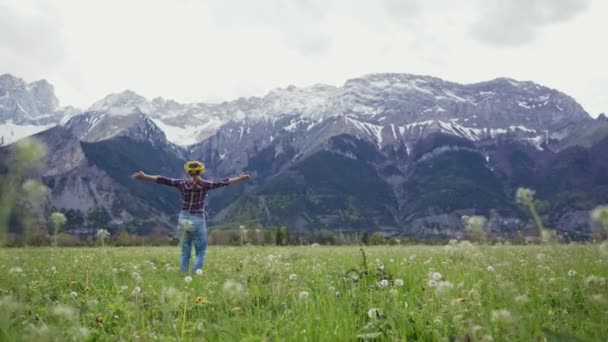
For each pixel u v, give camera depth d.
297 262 13.63
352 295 6.71
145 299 7.00
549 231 4.32
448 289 5.14
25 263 8.90
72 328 4.16
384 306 5.78
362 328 4.78
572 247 11.63
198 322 5.30
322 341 4.38
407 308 5.65
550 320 5.01
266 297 7.11
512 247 15.63
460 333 4.32
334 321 4.91
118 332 5.11
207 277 10.13
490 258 9.42
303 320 5.05
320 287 7.37
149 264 11.11
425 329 4.66
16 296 4.85
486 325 4.21
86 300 6.74
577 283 6.70
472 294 5.96
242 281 8.20
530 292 6.54
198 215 12.60
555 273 8.15
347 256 16.09
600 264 8.59
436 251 18.86
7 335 3.84
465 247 8.49
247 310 5.78
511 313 4.25
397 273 8.72
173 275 10.49
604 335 4.07
